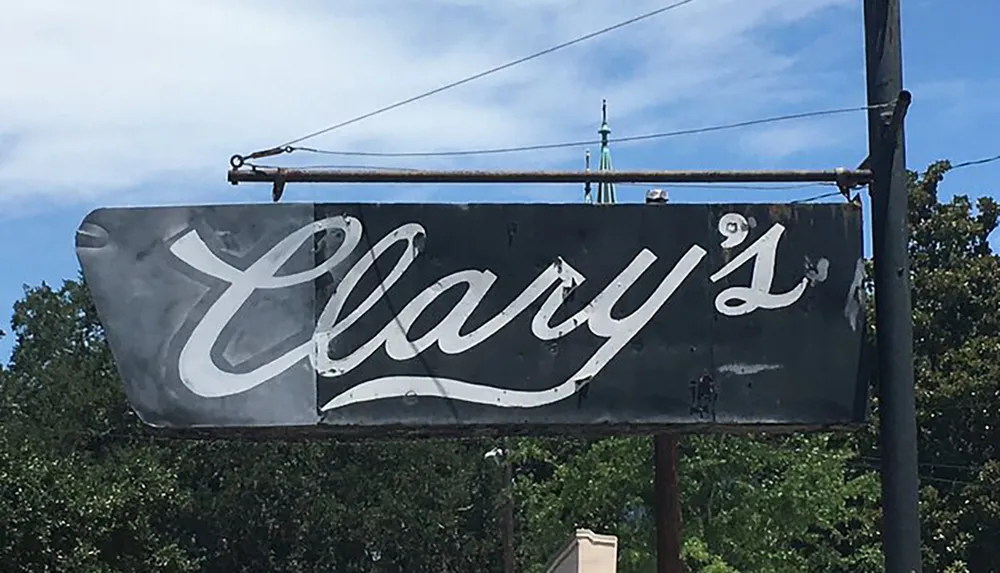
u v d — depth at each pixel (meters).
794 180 8.59
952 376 33.06
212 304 8.20
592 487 29.47
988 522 31.86
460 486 41.66
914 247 37.03
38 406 44.91
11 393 46.53
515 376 8.28
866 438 33.34
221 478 40.50
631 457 29.12
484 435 8.54
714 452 28.97
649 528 29.66
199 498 40.06
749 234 8.51
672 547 12.00
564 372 8.30
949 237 36.50
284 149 8.38
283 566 40.62
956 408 33.03
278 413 8.12
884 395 8.48
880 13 8.73
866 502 33.84
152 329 8.15
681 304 8.42
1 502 24.67
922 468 33.59
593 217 8.46
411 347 8.26
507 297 8.35
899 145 8.62
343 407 8.17
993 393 32.75
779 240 8.52
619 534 29.73
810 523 29.92
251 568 40.62
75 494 25.81
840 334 8.48
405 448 41.28
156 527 39.69
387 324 8.27
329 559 40.69
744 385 8.38
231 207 8.30
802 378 8.41
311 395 8.16
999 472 31.80
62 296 56.59
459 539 42.31
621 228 8.46
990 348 33.31
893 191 8.57
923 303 35.12
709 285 8.45
